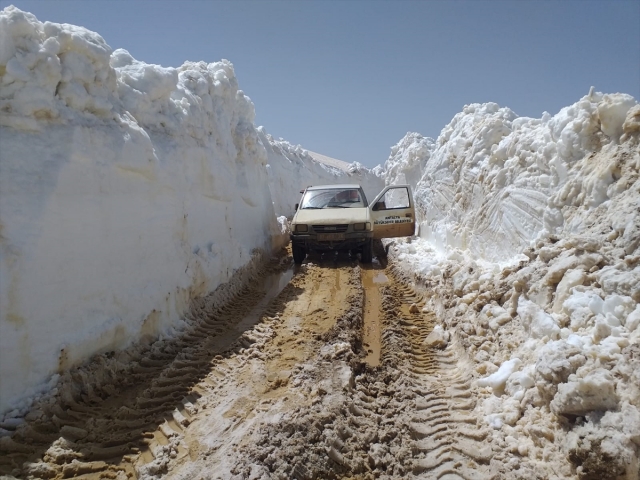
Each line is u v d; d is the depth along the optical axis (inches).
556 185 227.0
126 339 188.2
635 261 153.9
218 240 299.0
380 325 251.1
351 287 316.2
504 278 210.4
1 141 148.3
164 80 247.0
